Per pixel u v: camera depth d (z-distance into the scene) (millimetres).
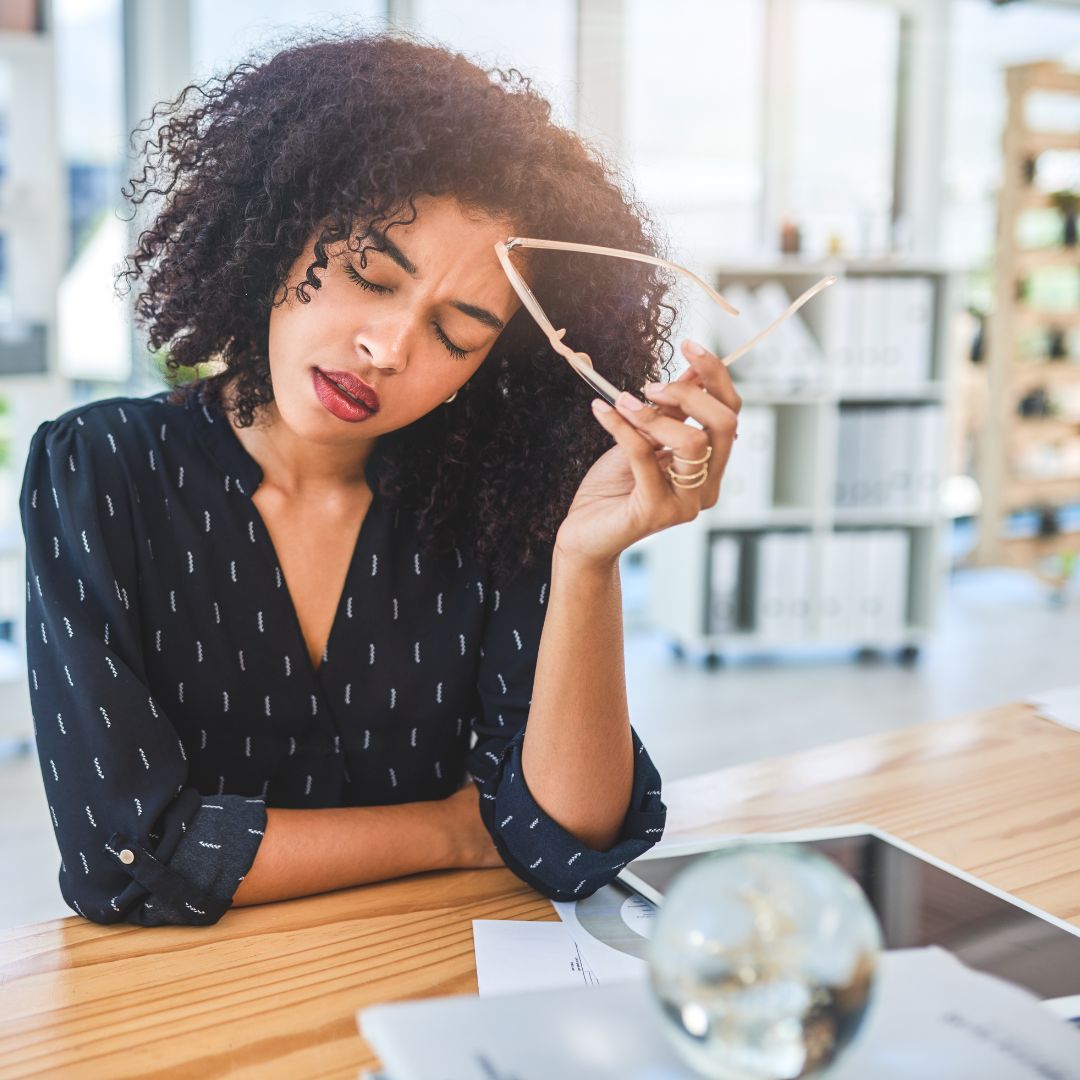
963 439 5625
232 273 962
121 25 3680
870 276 4340
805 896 506
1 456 3551
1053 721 1344
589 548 875
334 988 763
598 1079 543
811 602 4254
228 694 1059
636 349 1065
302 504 1064
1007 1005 613
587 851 886
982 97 5289
